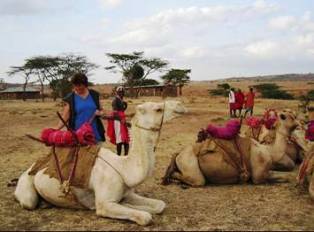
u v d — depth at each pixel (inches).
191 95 3511.3
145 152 266.2
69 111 303.6
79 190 275.0
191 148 362.3
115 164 271.6
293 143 427.5
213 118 1060.5
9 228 258.4
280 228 260.2
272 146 386.3
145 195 332.8
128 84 3314.5
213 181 362.0
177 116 270.1
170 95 3307.1
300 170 337.4
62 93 3213.6
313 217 282.2
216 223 267.9
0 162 483.2
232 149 352.8
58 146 286.4
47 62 3157.0
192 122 962.1
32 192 287.7
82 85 303.7
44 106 1952.5
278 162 395.9
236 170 352.8
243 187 354.6
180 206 303.6
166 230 253.8
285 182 369.4
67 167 276.4
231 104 1120.2
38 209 290.4
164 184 364.5
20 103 2509.8
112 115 299.1
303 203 312.7
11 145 627.8
